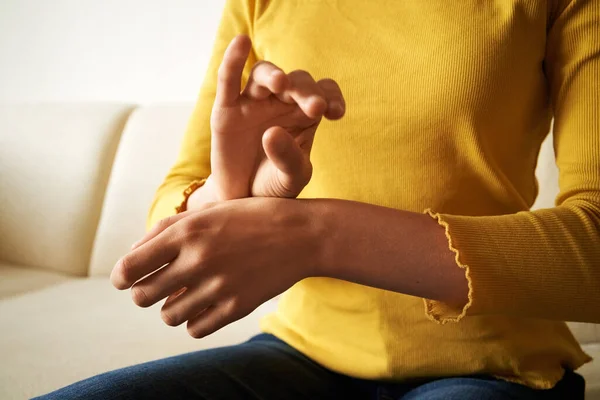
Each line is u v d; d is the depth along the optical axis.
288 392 0.58
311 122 0.46
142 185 1.39
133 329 1.00
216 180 0.49
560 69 0.57
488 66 0.55
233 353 0.61
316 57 0.63
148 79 1.74
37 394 0.75
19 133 1.55
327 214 0.46
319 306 0.64
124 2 1.73
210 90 0.75
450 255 0.46
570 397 0.56
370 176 0.60
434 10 0.58
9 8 1.94
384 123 0.58
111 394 0.48
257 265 0.45
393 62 0.58
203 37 1.63
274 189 0.46
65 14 1.83
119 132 1.52
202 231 0.44
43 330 0.98
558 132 0.56
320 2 0.65
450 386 0.53
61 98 1.90
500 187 0.57
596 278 0.47
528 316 0.49
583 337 1.00
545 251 0.47
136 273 0.44
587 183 0.51
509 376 0.56
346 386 0.63
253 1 0.71
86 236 1.45
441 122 0.56
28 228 1.49
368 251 0.46
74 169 1.47
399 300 0.57
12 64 1.97
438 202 0.57
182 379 0.53
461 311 0.48
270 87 0.40
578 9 0.55
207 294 0.44
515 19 0.55
